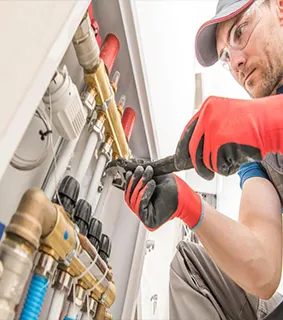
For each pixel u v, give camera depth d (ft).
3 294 0.98
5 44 0.97
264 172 3.07
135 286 2.74
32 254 1.09
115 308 2.67
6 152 0.90
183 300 2.98
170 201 1.91
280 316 2.42
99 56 1.89
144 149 3.07
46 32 1.08
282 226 2.81
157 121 3.13
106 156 2.21
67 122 1.53
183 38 3.54
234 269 2.32
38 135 1.47
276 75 2.47
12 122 0.93
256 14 2.52
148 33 2.68
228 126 1.55
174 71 3.43
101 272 1.73
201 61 3.15
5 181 1.34
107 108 2.06
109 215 2.86
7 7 1.01
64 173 1.80
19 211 1.11
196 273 3.24
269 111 1.56
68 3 1.17
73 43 1.66
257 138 1.50
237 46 2.63
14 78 0.96
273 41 2.47
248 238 2.36
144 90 2.58
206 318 2.84
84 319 1.78
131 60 2.38
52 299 1.45
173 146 3.76
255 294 2.47
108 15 2.16
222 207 6.35
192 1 3.63
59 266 1.44
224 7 2.81
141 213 1.88
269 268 2.38
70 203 1.52
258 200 2.75
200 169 1.64
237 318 3.04
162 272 4.55
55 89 1.41
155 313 4.25
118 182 2.23
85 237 1.57
